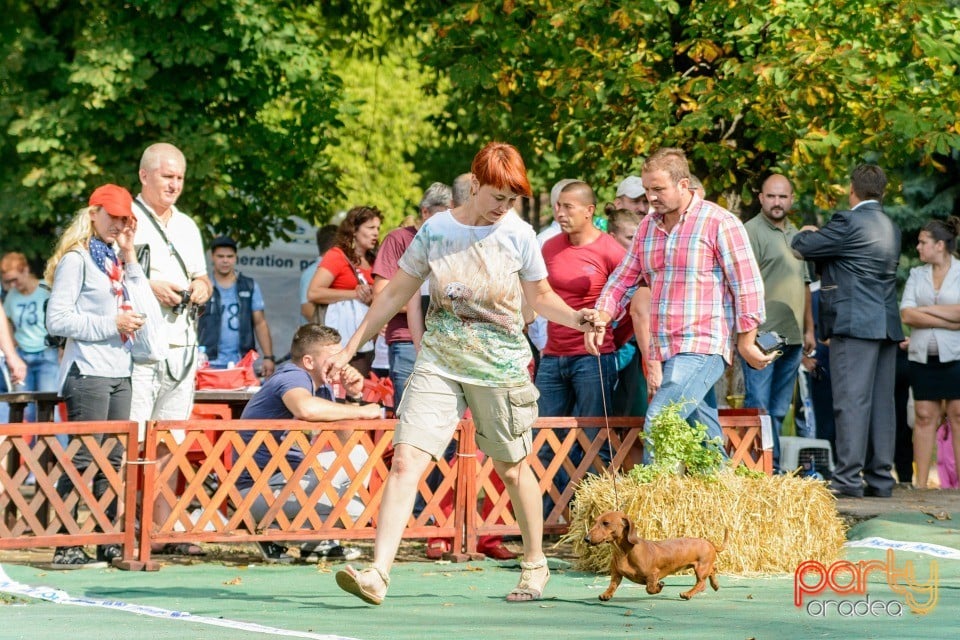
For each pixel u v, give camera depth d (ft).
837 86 46.88
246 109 66.49
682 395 29.89
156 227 32.32
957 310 46.93
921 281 47.91
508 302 23.52
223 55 63.57
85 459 30.25
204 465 30.86
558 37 52.85
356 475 31.86
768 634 20.75
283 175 66.18
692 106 48.32
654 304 30.50
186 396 33.09
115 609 24.14
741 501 28.60
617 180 57.67
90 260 30.71
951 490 45.34
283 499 31.37
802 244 42.22
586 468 33.17
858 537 34.32
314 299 42.70
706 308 29.99
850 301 41.78
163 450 31.07
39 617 23.03
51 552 33.94
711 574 25.49
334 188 69.92
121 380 31.01
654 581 24.48
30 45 64.28
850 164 55.72
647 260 30.66
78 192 62.49
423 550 34.45
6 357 37.55
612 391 34.37
